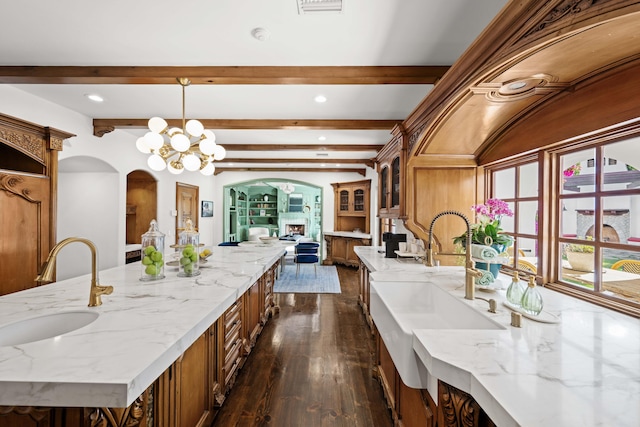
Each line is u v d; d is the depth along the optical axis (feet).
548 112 5.63
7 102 8.98
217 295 5.50
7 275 8.45
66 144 11.07
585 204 5.57
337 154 19.69
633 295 4.60
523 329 3.82
